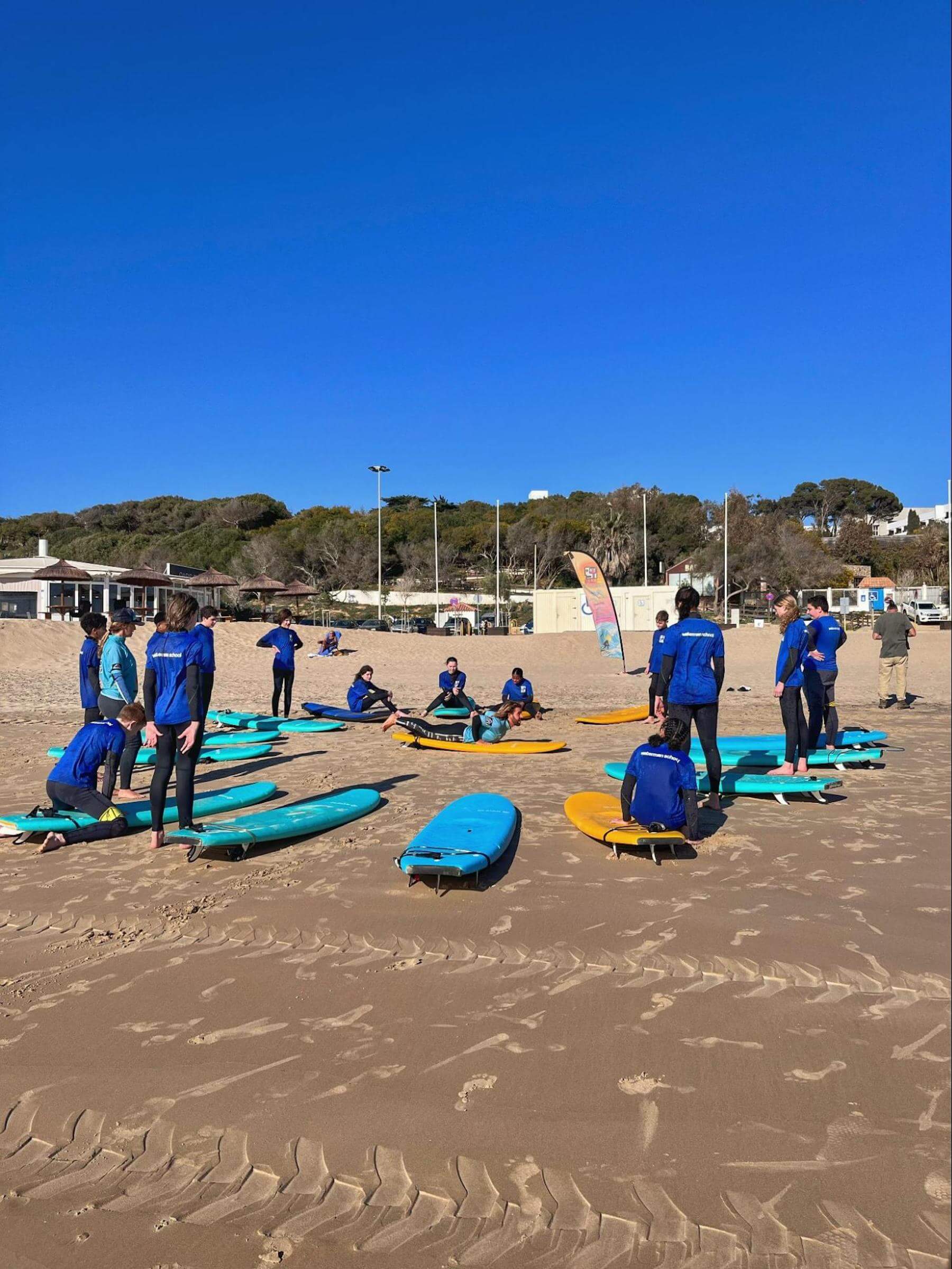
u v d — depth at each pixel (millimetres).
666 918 4363
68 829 6066
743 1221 2209
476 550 86438
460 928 4301
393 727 11492
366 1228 2232
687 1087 2826
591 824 5898
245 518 100188
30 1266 2123
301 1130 2648
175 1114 2752
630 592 43000
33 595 49344
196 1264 2123
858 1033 3152
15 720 13633
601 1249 2131
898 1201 2266
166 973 3844
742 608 63375
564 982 3646
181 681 5957
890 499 120062
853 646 28875
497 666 25203
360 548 81375
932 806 6879
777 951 3904
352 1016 3389
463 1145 2559
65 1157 2561
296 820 6141
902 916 4332
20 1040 3246
